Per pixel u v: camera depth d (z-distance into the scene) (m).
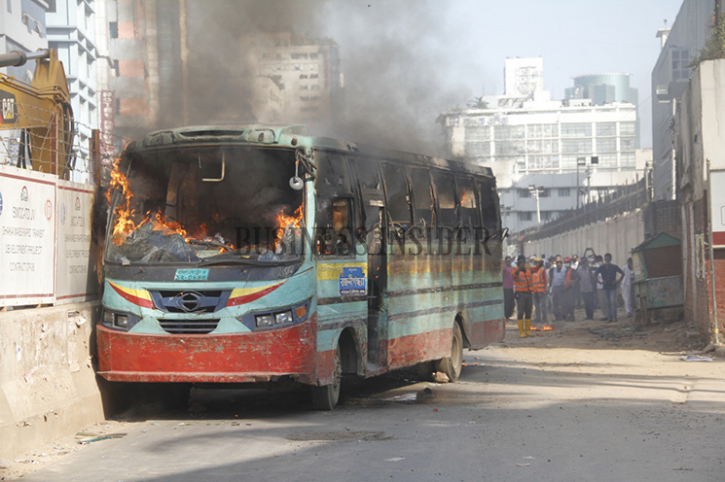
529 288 21.81
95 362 9.29
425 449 7.46
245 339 8.86
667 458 6.96
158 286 9.01
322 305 9.46
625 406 9.91
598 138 149.88
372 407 10.28
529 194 98.31
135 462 7.07
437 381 12.81
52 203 8.73
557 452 7.27
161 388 10.22
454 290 13.16
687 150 19.48
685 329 19.45
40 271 8.45
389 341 10.86
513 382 12.66
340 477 6.42
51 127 9.82
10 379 7.56
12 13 42.72
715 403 10.08
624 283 27.08
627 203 36.78
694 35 55.84
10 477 6.54
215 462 7.05
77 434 8.40
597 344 19.19
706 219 17.14
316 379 9.28
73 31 51.78
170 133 9.64
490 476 6.39
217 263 9.03
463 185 14.09
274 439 8.09
